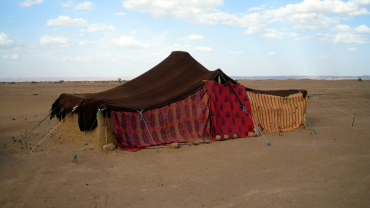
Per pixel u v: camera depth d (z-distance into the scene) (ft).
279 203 18.70
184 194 20.25
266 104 41.57
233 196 19.85
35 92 115.14
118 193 20.49
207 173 24.43
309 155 29.19
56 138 39.01
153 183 22.34
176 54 50.42
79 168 25.82
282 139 36.37
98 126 32.09
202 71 45.52
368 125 44.19
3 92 108.37
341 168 25.20
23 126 49.24
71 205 18.63
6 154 30.07
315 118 52.39
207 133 36.83
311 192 20.34
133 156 29.71
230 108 39.70
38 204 18.75
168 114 36.35
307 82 178.19
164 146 33.71
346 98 86.79
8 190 20.80
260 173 24.25
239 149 31.83
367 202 18.66
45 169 25.45
